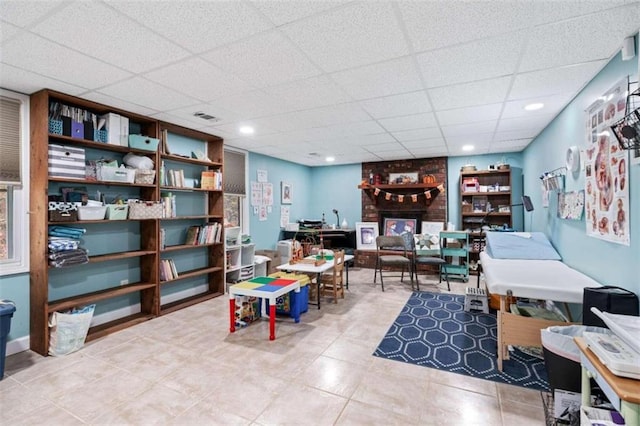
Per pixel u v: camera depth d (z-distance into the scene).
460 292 4.68
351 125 3.91
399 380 2.28
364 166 6.90
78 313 2.80
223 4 1.58
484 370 2.42
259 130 4.15
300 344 2.87
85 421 1.85
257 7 1.61
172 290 4.11
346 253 6.05
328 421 1.84
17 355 2.68
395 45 2.01
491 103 3.10
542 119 3.65
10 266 2.70
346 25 1.78
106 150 3.39
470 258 5.89
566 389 1.72
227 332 3.16
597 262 2.46
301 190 7.19
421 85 2.66
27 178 2.79
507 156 5.77
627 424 1.06
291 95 2.88
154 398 2.06
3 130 2.66
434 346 2.84
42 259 2.70
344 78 2.51
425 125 3.91
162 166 3.73
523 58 2.19
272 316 2.96
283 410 1.94
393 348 2.79
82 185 3.14
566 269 2.94
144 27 1.78
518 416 1.88
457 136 4.48
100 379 2.29
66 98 2.85
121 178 3.22
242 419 1.86
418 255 5.59
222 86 2.66
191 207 4.40
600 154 2.35
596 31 1.84
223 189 4.52
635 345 1.25
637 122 1.59
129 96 2.88
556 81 2.57
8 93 2.68
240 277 4.87
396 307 3.96
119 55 2.11
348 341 2.94
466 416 1.88
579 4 1.59
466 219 5.88
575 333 1.87
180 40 1.93
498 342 2.42
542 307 3.19
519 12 1.66
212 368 2.45
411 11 1.65
